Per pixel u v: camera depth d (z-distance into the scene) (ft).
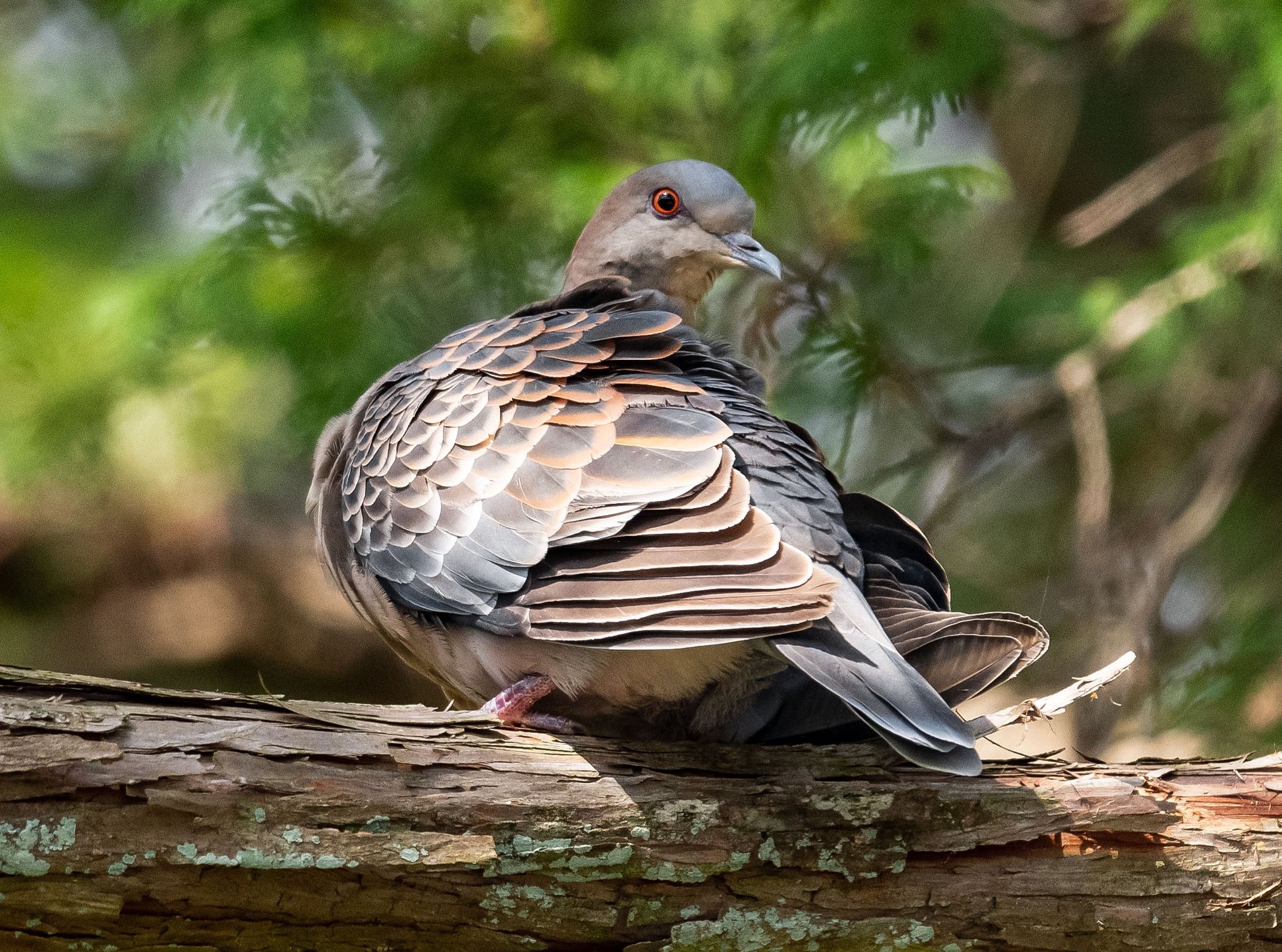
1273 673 36.09
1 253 42.06
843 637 18.40
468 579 20.31
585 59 38.73
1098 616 37.40
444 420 21.44
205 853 17.01
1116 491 42.60
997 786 19.17
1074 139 48.19
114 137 46.83
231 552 53.83
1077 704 37.37
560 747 18.99
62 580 53.26
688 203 28.50
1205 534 38.99
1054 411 39.86
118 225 45.14
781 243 37.93
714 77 38.11
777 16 37.96
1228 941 19.13
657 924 18.72
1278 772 19.70
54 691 17.17
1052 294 40.96
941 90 34.78
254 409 42.83
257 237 37.70
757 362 38.68
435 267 38.73
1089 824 19.01
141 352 37.50
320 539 24.86
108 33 48.14
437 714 18.95
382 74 38.24
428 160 38.40
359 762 17.92
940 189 37.93
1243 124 34.53
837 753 19.56
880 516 22.82
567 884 18.42
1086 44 42.96
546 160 38.55
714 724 21.17
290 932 17.69
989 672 19.84
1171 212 44.78
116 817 16.69
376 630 24.81
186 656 53.11
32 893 16.48
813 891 18.92
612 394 20.57
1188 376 39.55
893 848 18.97
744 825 18.84
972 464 39.40
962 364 40.16
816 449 23.16
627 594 18.25
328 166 39.50
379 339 36.73
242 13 36.73
